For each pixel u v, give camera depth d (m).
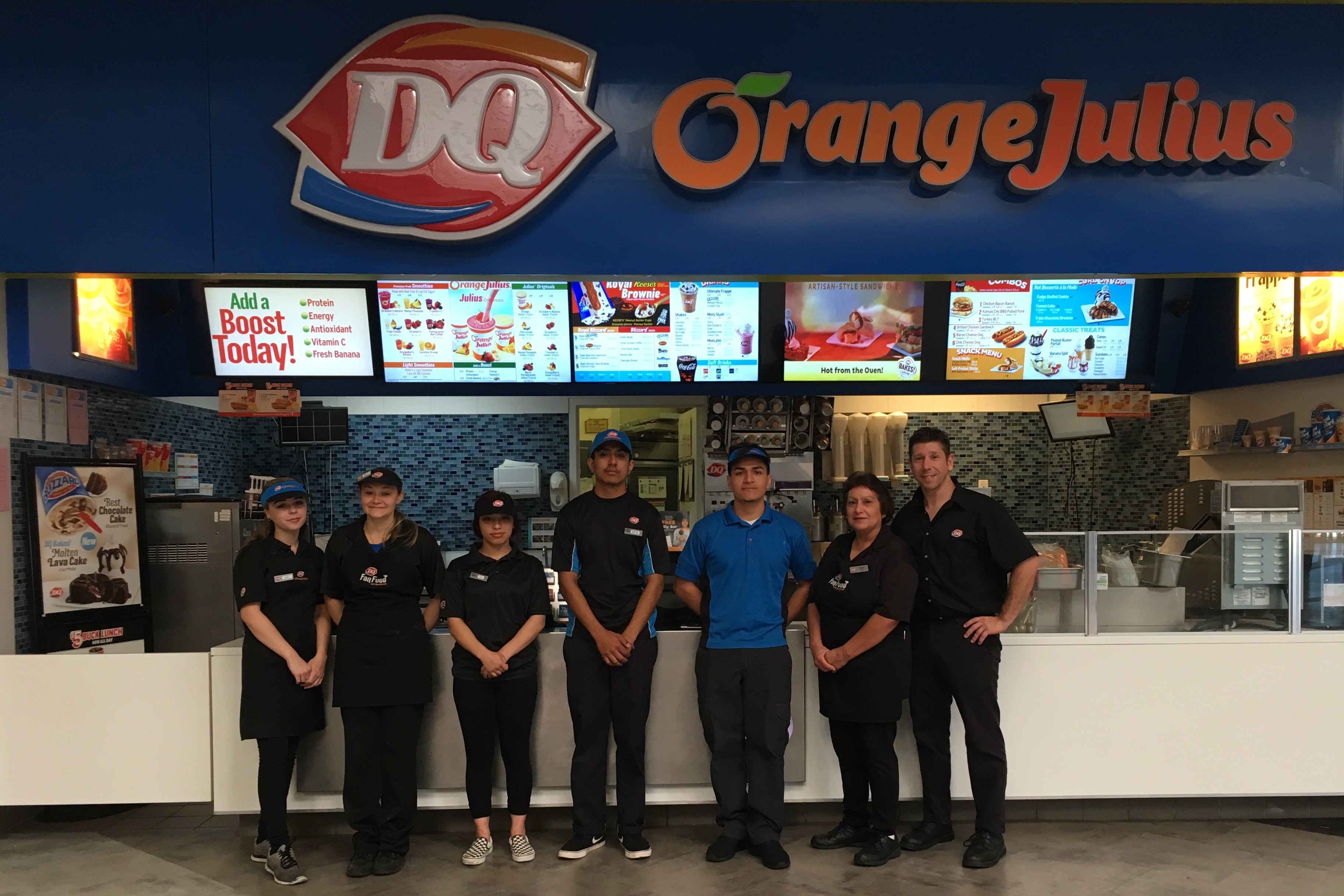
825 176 3.54
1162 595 3.60
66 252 3.40
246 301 5.18
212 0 3.40
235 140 3.43
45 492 4.00
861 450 5.99
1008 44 3.49
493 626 3.18
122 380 4.65
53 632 4.02
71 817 3.73
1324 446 4.40
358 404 6.21
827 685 3.26
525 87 3.43
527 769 3.26
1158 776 3.54
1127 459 6.12
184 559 4.87
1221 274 3.62
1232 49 3.50
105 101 3.39
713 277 3.59
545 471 6.27
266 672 3.11
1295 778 3.54
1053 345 5.43
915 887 3.03
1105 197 3.56
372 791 3.14
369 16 3.42
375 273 3.50
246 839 3.51
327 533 6.23
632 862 3.24
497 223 3.46
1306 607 3.59
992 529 3.17
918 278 3.62
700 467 5.94
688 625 3.70
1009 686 3.54
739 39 3.48
